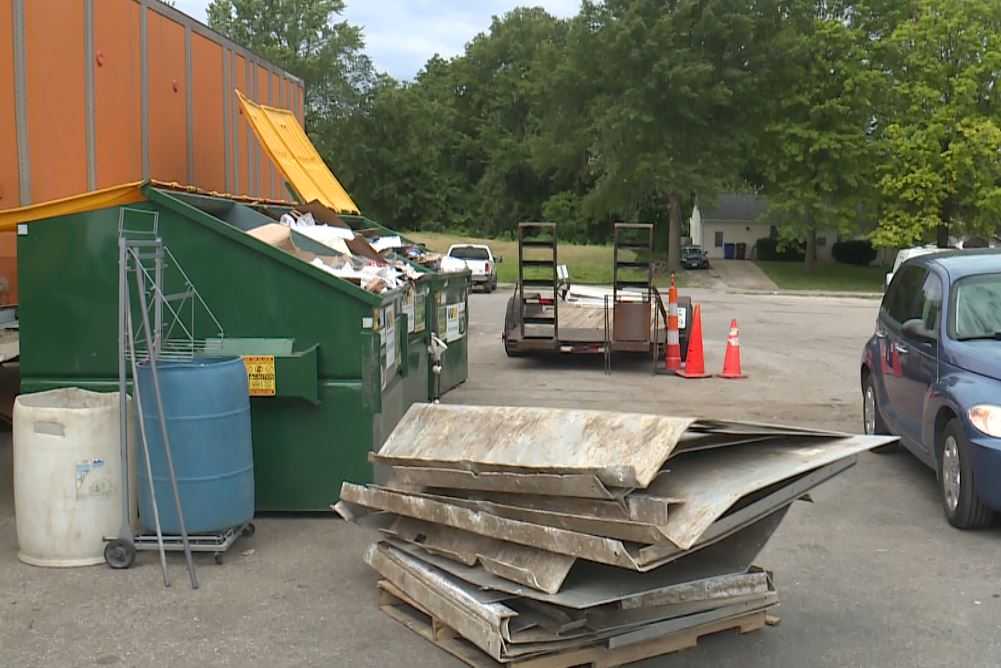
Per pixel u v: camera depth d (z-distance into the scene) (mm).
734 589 4586
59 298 6691
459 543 4875
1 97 8398
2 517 6820
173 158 12523
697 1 44000
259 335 6691
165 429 5586
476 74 90188
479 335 19391
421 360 9680
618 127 44062
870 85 43906
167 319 6738
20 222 6676
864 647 4746
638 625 4434
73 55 9672
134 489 5988
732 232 65938
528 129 82938
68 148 9586
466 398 11875
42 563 5785
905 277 8781
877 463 8633
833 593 5492
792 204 45000
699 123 44125
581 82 47281
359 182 75938
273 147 13727
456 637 4746
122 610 5148
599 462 4262
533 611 4418
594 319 16094
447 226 81250
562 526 4301
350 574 5730
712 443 4457
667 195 48656
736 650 4707
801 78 44938
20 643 4719
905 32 43906
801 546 6348
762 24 45031
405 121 76312
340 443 6703
